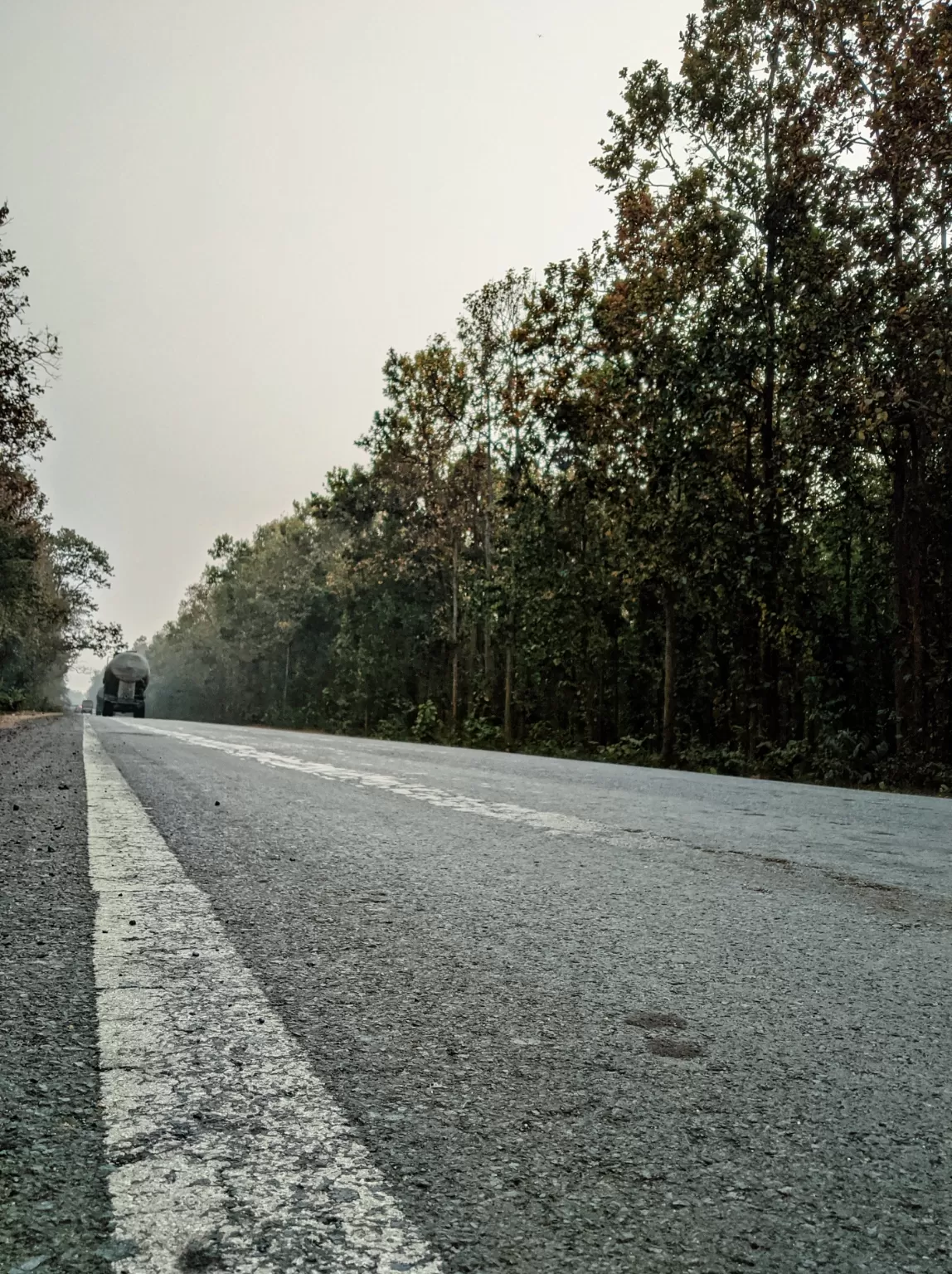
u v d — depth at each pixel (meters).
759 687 18.94
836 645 19.53
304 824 4.80
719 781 10.34
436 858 3.89
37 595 33.53
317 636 53.84
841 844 4.92
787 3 16.05
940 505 16.95
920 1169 1.30
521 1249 1.05
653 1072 1.63
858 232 15.70
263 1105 1.41
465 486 31.72
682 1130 1.40
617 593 25.31
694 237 17.77
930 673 17.06
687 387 17.91
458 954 2.38
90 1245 1.02
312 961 2.25
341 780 7.78
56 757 9.30
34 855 3.57
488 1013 1.92
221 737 16.34
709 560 18.30
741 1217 1.15
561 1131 1.37
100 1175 1.17
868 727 22.41
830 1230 1.13
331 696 47.97
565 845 4.40
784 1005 2.05
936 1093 1.58
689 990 2.14
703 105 17.41
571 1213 1.14
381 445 31.83
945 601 17.62
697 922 2.85
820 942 2.66
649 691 28.64
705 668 24.98
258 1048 1.65
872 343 15.52
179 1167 1.21
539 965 2.30
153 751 11.05
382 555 37.50
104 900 2.83
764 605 17.98
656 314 18.95
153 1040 1.67
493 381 28.45
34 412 18.39
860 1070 1.68
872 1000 2.12
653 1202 1.18
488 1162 1.26
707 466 18.53
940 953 2.60
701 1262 1.05
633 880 3.53
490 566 30.22
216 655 78.31
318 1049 1.66
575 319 22.75
